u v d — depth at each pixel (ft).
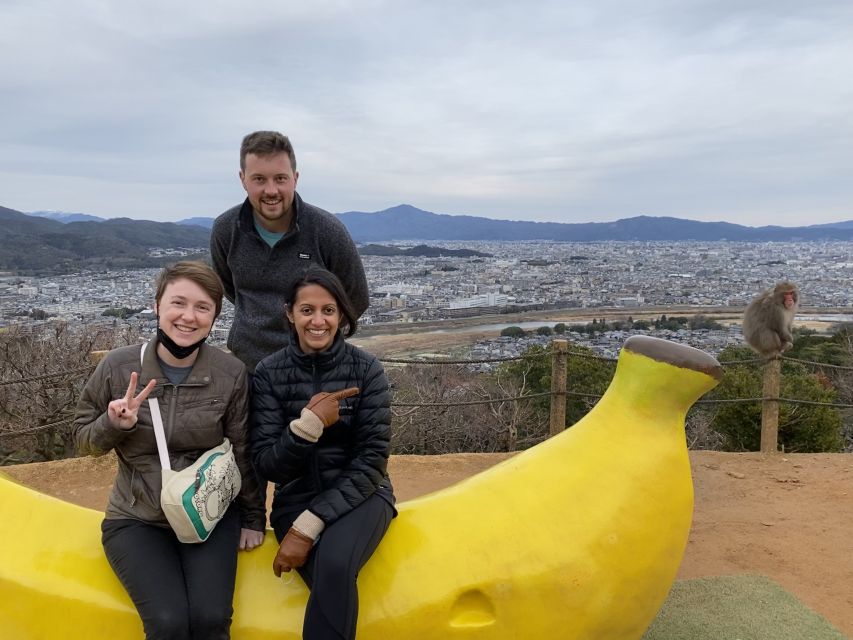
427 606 6.18
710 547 13.32
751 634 9.97
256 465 6.41
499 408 35.96
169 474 6.12
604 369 41.70
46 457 28.78
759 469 18.22
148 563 6.00
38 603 6.26
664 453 7.08
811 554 12.94
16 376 27.66
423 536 6.56
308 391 6.48
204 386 6.55
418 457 19.75
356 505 6.21
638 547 6.77
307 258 9.16
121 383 6.52
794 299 24.43
